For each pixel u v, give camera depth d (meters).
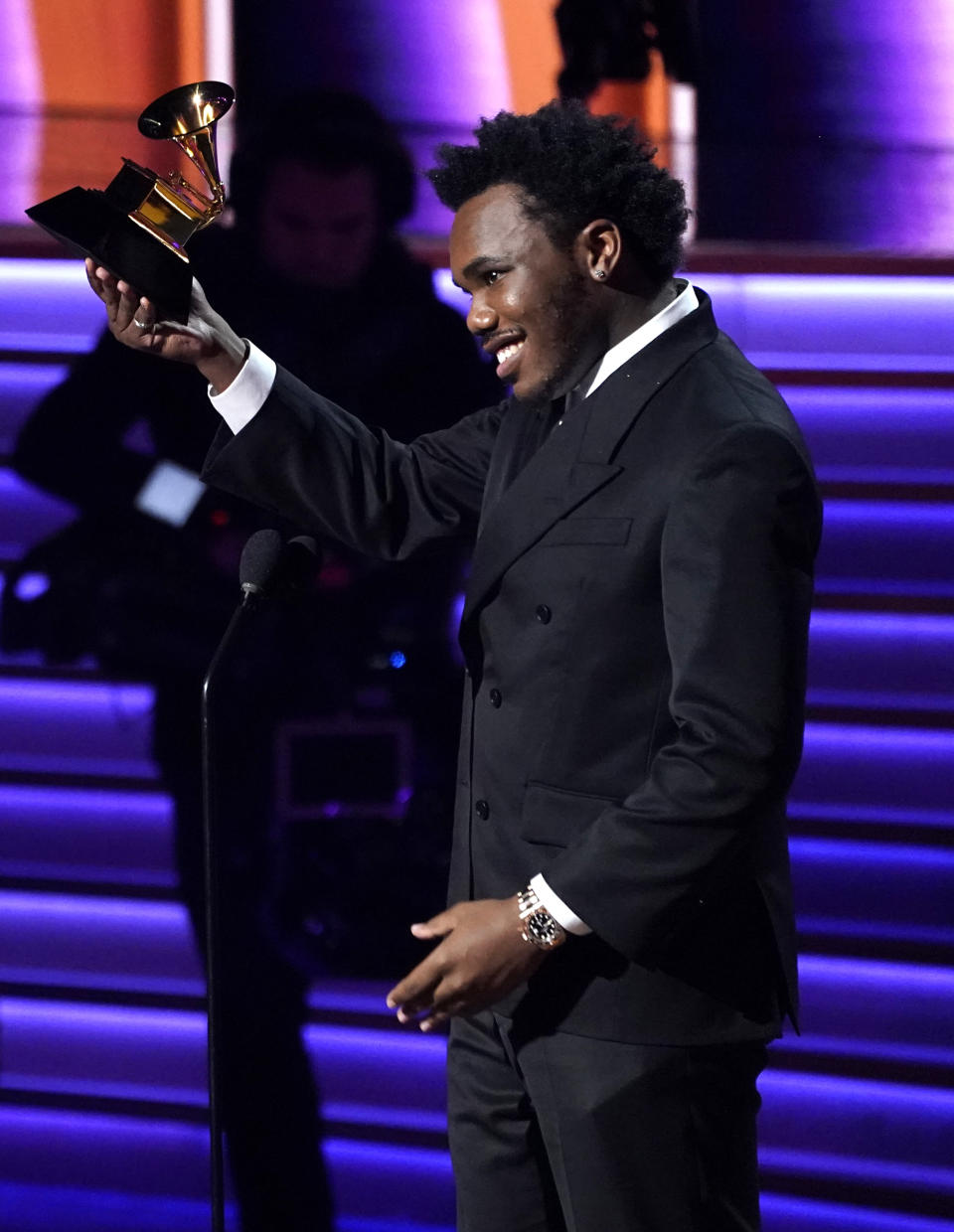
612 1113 5.99
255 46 10.09
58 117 10.21
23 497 11.74
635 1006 5.96
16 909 11.74
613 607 5.87
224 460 7.00
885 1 9.50
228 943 10.89
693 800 5.47
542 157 5.96
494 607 6.25
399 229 10.49
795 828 10.62
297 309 10.58
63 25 10.09
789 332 10.59
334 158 10.26
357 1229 10.79
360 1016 11.12
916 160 9.73
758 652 5.48
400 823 10.43
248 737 10.66
